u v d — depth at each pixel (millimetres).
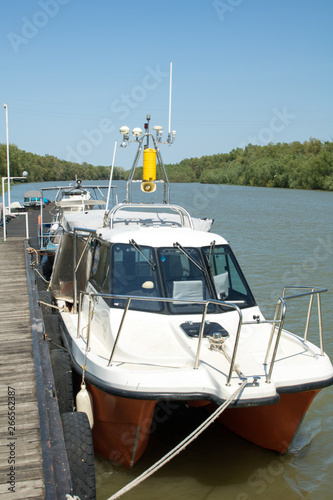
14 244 12562
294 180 67000
